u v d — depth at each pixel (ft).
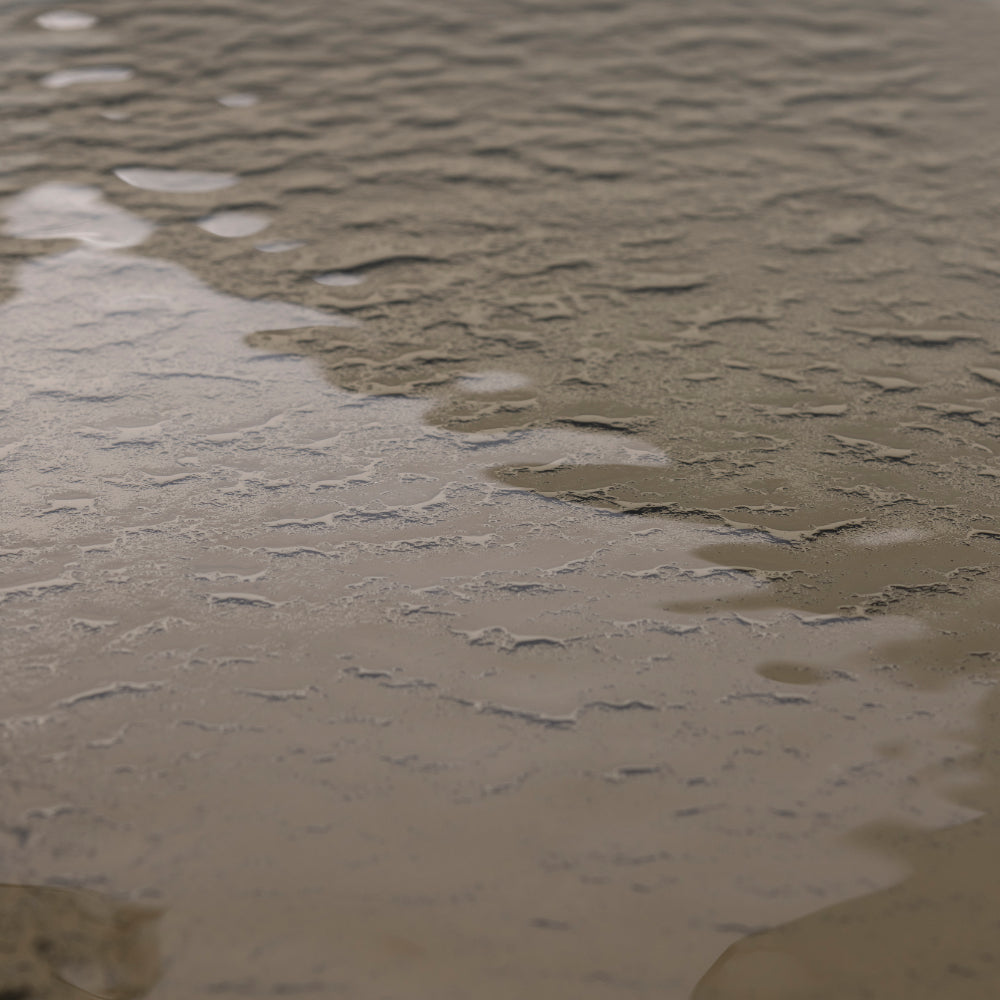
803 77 4.78
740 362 3.46
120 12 5.31
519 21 5.30
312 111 4.38
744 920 2.81
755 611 3.07
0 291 3.57
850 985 2.77
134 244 3.70
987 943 2.80
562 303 3.58
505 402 3.37
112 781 2.90
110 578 3.09
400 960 2.78
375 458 3.27
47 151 4.02
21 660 3.00
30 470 3.23
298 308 3.56
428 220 3.79
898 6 5.55
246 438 3.30
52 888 2.82
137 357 3.44
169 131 4.20
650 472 3.26
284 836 2.86
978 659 3.02
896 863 2.85
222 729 2.94
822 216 3.82
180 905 2.81
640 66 4.85
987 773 2.92
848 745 2.94
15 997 2.76
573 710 2.97
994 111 4.49
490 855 2.85
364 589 3.09
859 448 3.30
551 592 3.09
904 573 3.12
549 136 4.23
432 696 2.98
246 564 3.12
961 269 3.68
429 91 4.58
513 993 2.77
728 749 2.94
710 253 3.71
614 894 2.83
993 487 3.24
